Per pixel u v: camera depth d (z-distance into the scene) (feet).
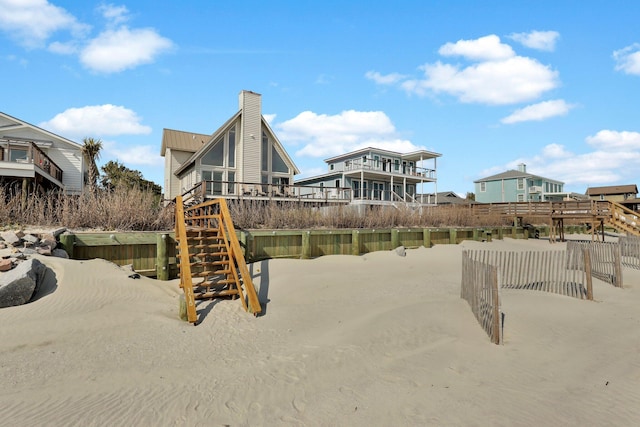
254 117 86.22
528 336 21.22
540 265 38.40
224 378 16.17
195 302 27.66
